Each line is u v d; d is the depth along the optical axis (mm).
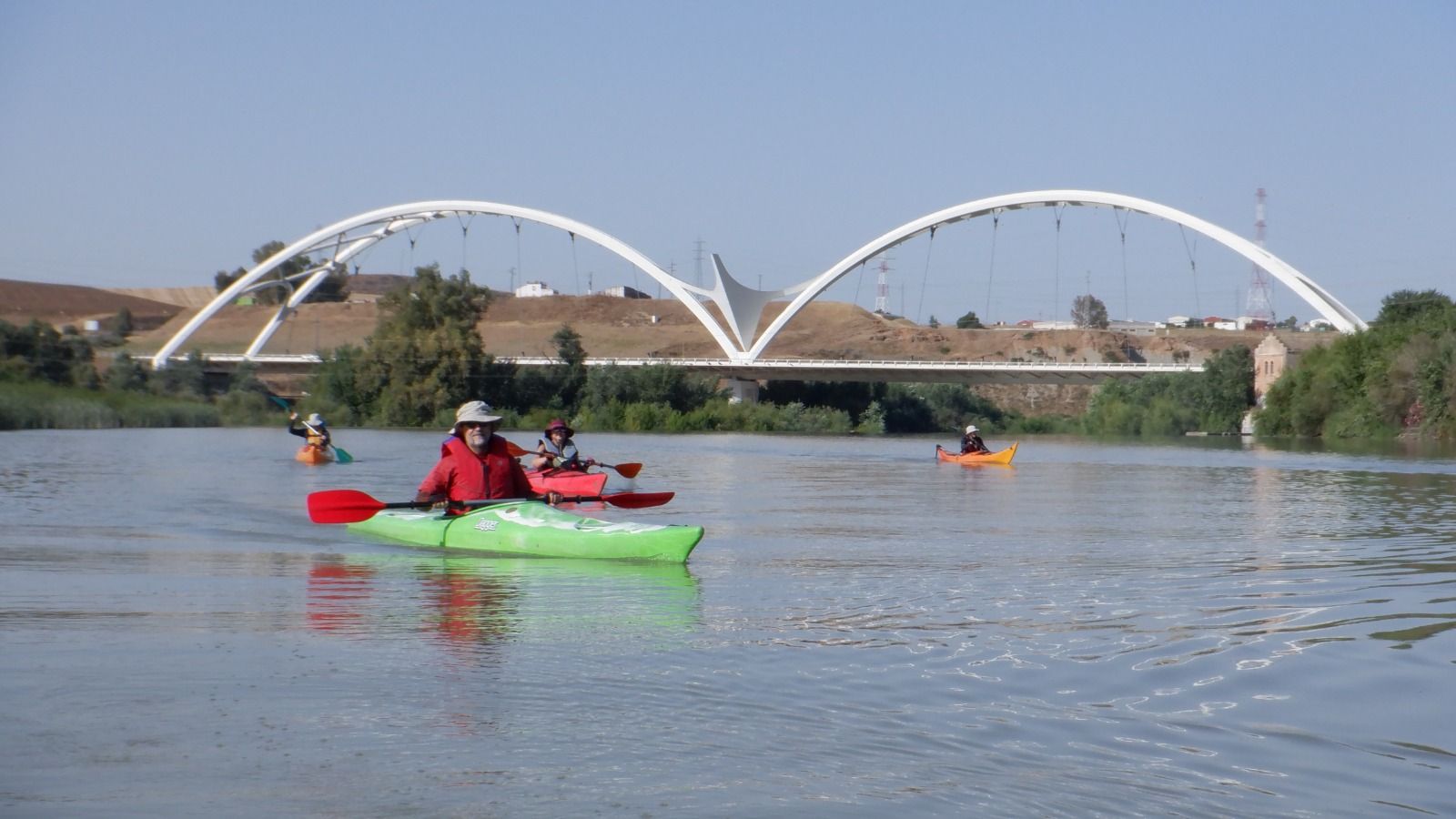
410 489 23766
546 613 9648
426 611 9711
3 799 5191
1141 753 5938
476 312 93312
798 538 16000
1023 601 10469
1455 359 59562
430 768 5664
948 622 9391
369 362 87812
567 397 93438
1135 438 84312
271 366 110062
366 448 47531
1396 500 23625
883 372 102750
